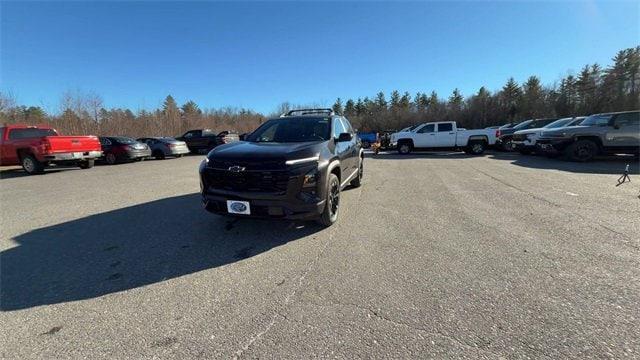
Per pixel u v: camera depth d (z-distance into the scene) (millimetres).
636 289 3084
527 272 3451
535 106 56969
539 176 9672
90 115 32438
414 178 9750
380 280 3324
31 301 3035
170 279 3430
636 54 53406
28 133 13211
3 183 10234
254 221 5352
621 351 2262
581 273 3414
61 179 10969
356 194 7418
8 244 4512
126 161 18156
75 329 2615
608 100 54219
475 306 2834
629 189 7590
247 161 4309
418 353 2277
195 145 24531
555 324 2572
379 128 64312
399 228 4953
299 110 7051
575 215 5512
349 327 2578
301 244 4340
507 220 5293
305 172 4344
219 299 3023
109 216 5883
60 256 4078
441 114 61062
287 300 2984
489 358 2215
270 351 2324
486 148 19562
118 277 3492
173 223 5355
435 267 3600
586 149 12953
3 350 2381
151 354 2312
